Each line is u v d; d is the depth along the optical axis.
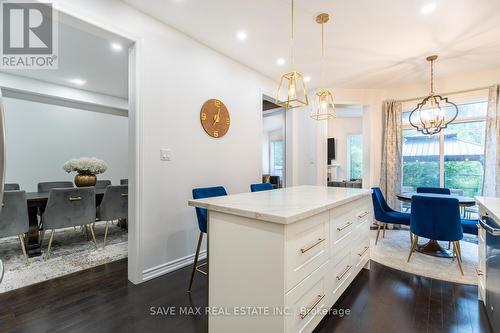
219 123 3.19
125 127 5.75
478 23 2.55
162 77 2.55
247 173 3.64
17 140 4.29
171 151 2.63
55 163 4.72
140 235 2.35
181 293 2.15
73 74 4.02
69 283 2.32
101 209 3.37
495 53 3.24
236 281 1.40
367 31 2.73
